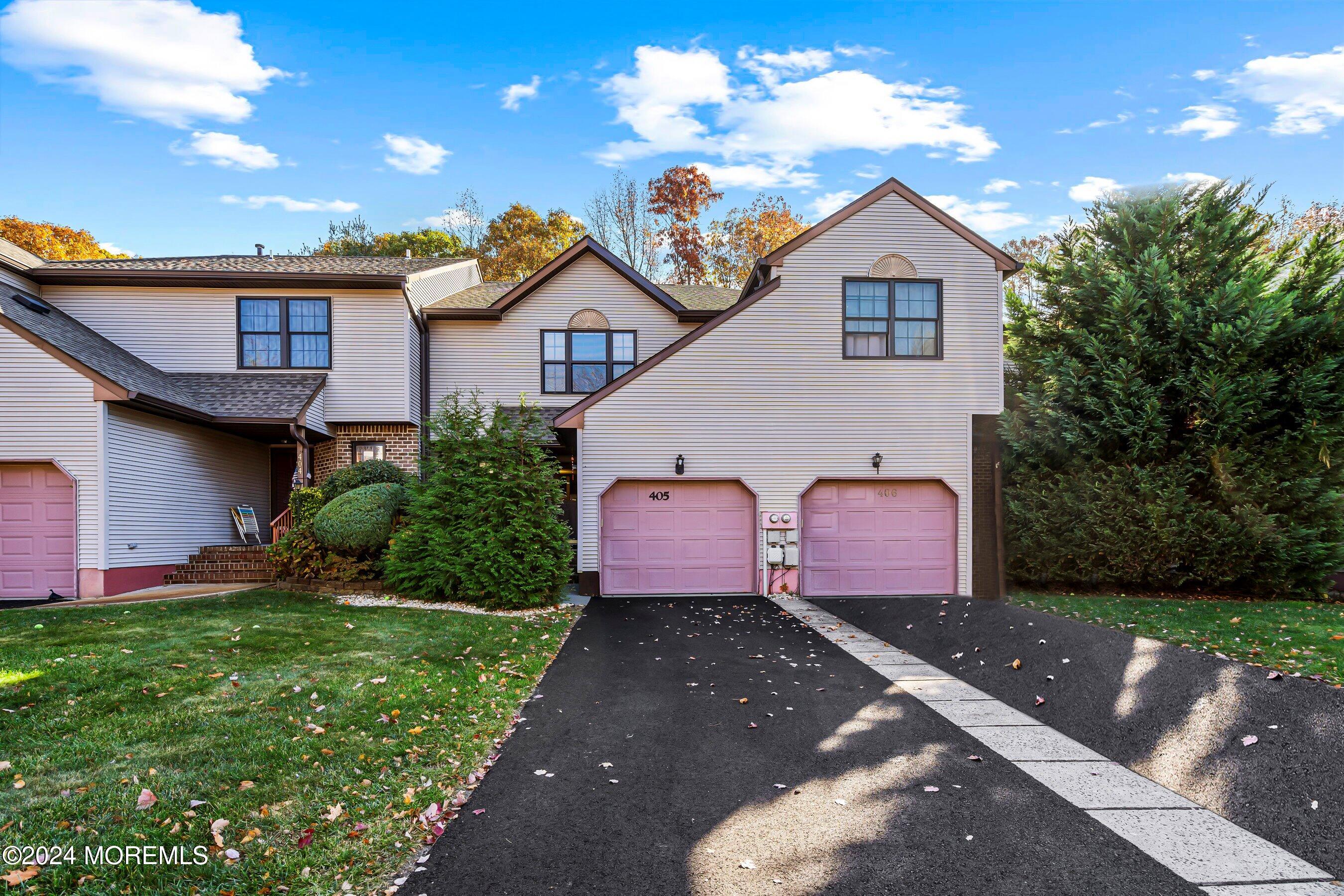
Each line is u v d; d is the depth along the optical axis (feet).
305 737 16.52
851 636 32.83
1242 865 11.92
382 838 12.19
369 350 50.83
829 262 44.80
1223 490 38.60
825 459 44.62
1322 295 40.16
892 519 45.34
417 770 15.28
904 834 12.87
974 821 13.46
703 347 44.29
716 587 44.68
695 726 19.30
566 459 57.00
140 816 12.26
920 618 34.04
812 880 11.23
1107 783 15.53
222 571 43.55
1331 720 15.97
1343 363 37.91
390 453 51.62
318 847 11.74
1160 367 40.96
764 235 111.65
